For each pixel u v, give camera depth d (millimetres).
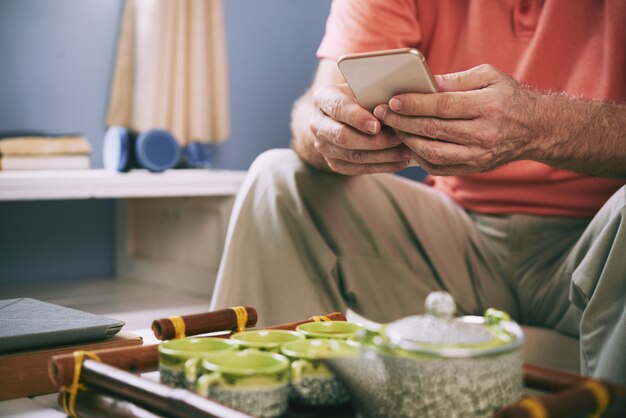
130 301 2350
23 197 2023
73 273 2787
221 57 2811
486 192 1506
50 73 2682
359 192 1421
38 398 792
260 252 1326
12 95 2625
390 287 1400
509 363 570
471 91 1042
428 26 1560
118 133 2365
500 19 1480
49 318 873
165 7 2646
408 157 1176
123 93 2713
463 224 1488
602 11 1402
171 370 645
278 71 3119
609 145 1131
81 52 2723
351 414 645
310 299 1303
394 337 574
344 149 1183
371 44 1495
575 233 1422
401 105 1021
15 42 2617
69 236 2771
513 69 1474
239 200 1385
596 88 1393
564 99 1139
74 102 2729
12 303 964
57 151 2416
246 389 597
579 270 1106
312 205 1361
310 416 639
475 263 1462
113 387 645
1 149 2346
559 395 565
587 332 1061
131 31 2715
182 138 2734
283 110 3148
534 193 1452
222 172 2436
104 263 2852
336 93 1158
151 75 2637
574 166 1176
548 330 1380
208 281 2404
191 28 2734
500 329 613
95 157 2771
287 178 1362
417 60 958
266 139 3123
